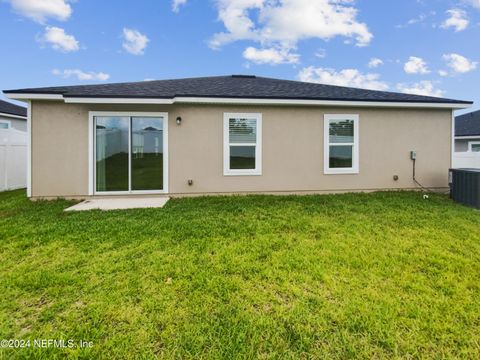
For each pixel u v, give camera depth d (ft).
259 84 33.96
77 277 10.53
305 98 26.86
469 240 14.84
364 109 28.89
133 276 10.68
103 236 14.96
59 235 15.10
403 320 8.23
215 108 26.78
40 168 24.82
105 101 23.75
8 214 19.86
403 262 12.16
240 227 16.72
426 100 28.60
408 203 23.71
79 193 25.39
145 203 23.77
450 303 9.12
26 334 7.58
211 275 10.80
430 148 30.12
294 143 28.04
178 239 14.70
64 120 24.93
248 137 27.45
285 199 25.34
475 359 6.93
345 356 6.97
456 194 25.02
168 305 8.86
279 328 7.85
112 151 25.86
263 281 10.37
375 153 29.32
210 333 7.64
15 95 23.34
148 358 6.81
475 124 56.80
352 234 15.70
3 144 33.17
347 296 9.46
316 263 11.94
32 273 10.87
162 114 26.17
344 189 29.04
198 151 26.81
